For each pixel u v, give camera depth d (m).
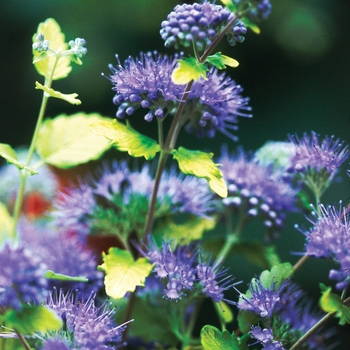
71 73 1.28
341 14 1.31
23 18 1.28
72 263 0.85
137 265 0.83
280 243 1.09
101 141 0.89
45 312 0.76
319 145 0.87
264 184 0.88
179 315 0.88
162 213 0.88
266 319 0.82
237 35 0.82
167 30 0.81
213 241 0.90
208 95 0.84
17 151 0.96
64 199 0.89
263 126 1.32
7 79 1.29
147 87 0.82
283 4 1.31
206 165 0.83
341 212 0.82
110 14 1.28
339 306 0.79
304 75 1.33
